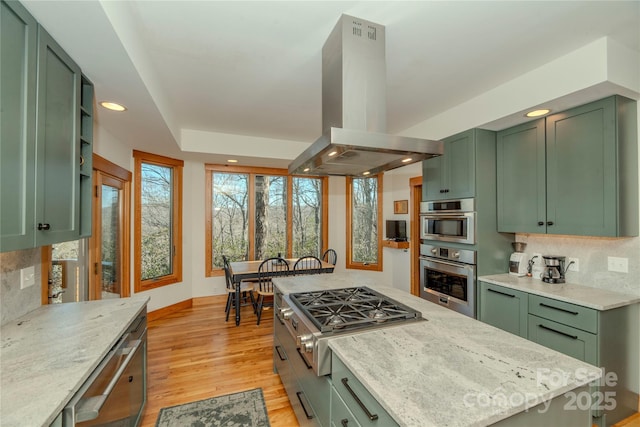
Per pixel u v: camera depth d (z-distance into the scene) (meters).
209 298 4.82
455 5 1.58
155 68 2.26
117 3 1.40
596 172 2.04
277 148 4.43
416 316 1.62
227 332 3.58
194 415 2.07
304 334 1.56
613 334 1.93
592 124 2.07
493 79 2.39
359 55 1.71
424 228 3.21
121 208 3.49
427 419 0.79
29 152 1.22
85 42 1.45
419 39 1.88
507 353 1.20
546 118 2.36
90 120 1.92
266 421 2.02
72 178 1.61
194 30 1.80
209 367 2.74
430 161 3.18
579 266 2.40
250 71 2.33
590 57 1.89
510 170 2.63
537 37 1.85
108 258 3.13
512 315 2.38
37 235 1.28
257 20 1.71
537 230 2.41
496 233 2.74
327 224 5.57
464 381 0.98
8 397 0.94
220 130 3.96
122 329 1.49
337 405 1.29
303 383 1.78
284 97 2.85
